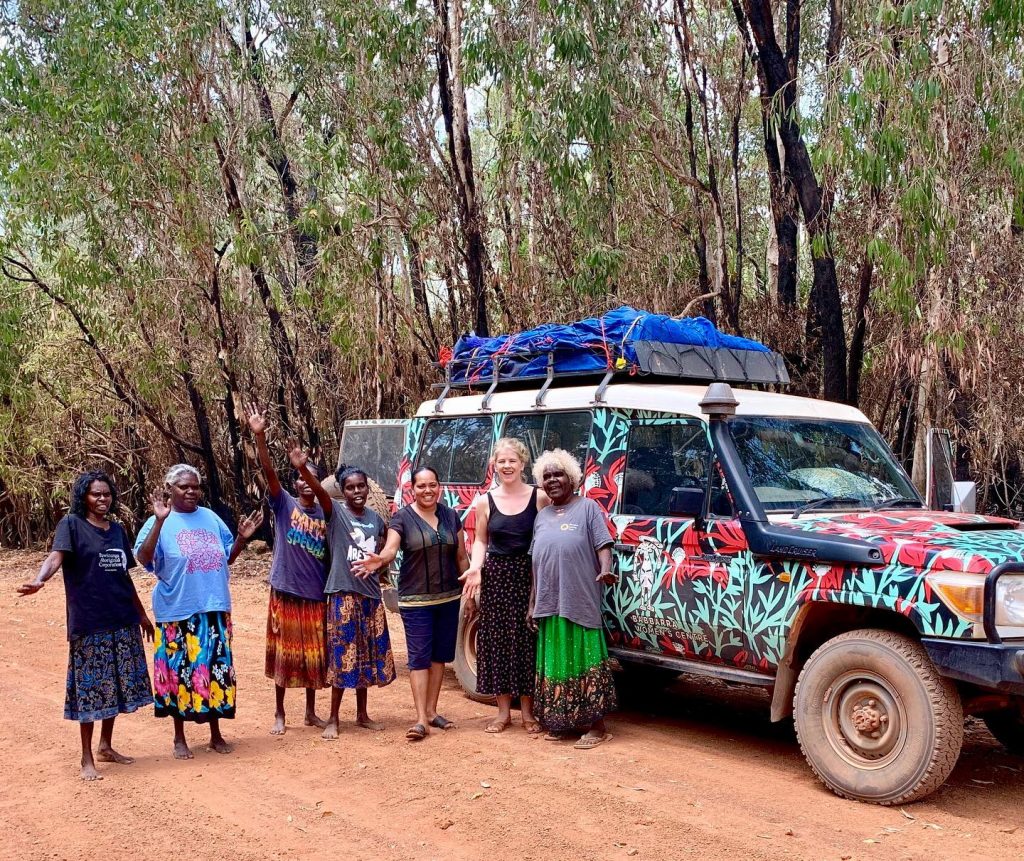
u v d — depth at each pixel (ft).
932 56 32.81
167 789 19.29
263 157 55.67
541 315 47.01
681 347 24.50
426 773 19.92
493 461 25.94
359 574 22.08
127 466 65.62
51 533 72.08
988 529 20.03
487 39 42.11
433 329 52.11
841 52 35.50
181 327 52.47
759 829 16.63
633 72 44.11
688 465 22.02
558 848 16.01
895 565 18.07
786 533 19.54
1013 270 36.29
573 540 21.85
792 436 22.57
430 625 23.02
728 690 27.91
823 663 18.75
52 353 59.47
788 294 44.34
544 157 41.09
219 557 21.65
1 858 15.94
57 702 26.45
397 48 44.86
